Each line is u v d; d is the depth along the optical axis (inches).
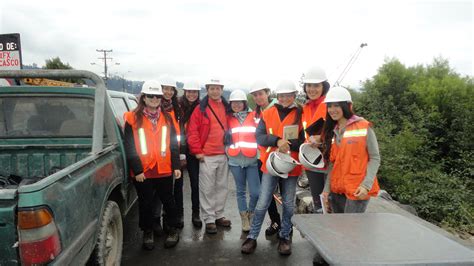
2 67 258.4
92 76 121.9
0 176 126.5
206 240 161.5
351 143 111.2
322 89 134.3
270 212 165.2
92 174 97.4
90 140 141.2
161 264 138.1
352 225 70.7
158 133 141.0
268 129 139.8
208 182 165.5
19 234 69.5
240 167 161.9
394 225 71.0
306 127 136.3
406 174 299.9
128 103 217.9
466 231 226.1
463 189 286.2
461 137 439.2
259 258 143.8
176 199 173.3
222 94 165.3
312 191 141.9
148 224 149.6
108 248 114.4
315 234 65.6
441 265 54.2
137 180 136.9
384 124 399.2
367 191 108.4
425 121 442.9
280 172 131.4
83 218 89.9
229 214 199.0
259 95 156.9
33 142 141.3
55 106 141.4
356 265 53.1
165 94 161.2
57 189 76.6
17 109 140.5
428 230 68.5
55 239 73.8
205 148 163.9
